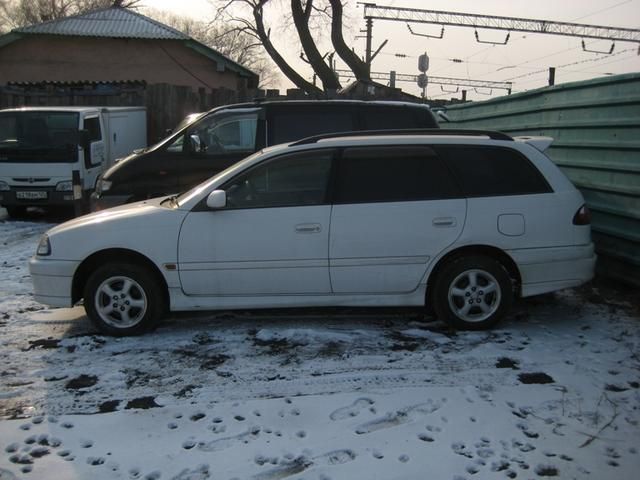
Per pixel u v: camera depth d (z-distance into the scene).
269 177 5.39
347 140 5.50
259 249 5.28
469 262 5.34
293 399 4.24
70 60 19.80
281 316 5.88
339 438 3.75
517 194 5.42
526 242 5.36
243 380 4.54
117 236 5.26
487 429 3.86
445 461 3.52
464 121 11.62
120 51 19.89
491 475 3.40
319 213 5.30
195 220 5.29
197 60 20.20
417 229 5.31
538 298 6.41
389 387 4.41
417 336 5.36
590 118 6.95
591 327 5.57
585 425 3.92
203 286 5.32
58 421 3.96
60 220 11.52
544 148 5.62
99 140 12.12
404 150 5.47
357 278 5.35
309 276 5.32
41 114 11.23
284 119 8.16
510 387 4.41
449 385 4.44
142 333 5.38
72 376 4.61
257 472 3.42
